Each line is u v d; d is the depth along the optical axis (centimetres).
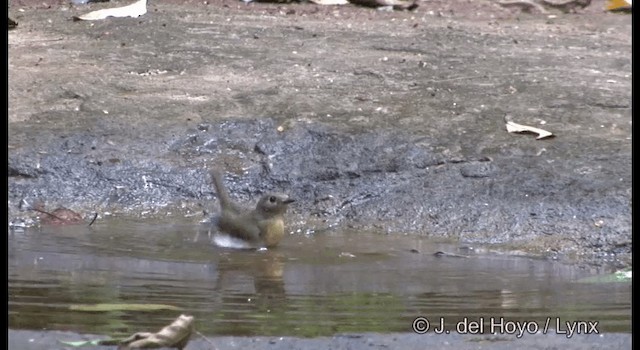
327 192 2191
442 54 3125
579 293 1692
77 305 1568
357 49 3136
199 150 2348
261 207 1934
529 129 2458
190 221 2097
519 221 2056
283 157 2322
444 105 2652
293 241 1986
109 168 2248
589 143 2420
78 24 3278
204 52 3030
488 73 2941
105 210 2133
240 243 1925
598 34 3516
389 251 1933
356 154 2327
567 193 2153
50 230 2006
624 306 1620
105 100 2588
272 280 1731
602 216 2069
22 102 2550
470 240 2009
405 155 2317
